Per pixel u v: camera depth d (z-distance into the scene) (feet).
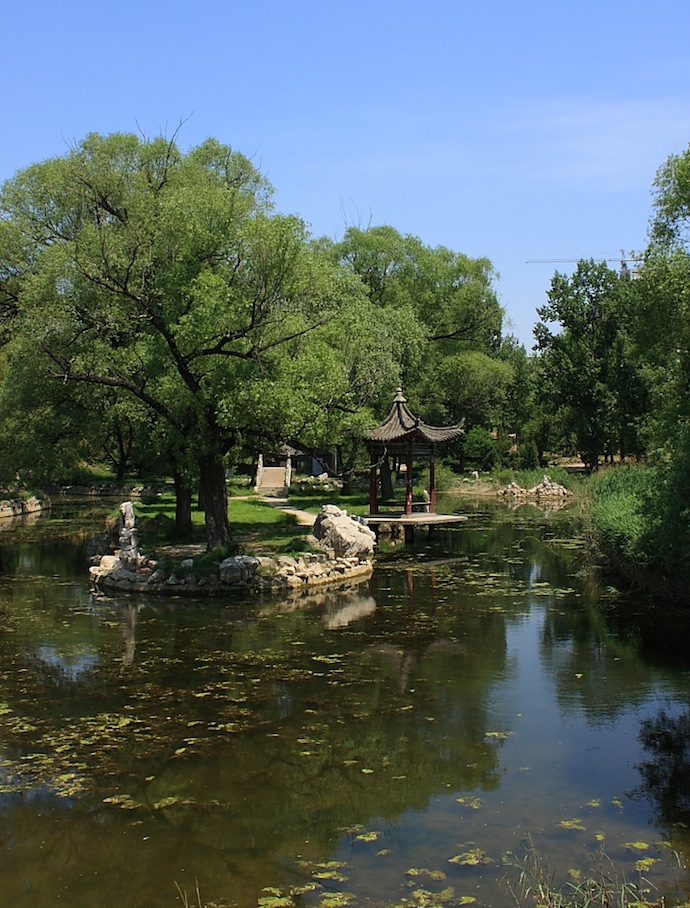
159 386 73.72
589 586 74.43
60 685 45.03
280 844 28.04
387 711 41.06
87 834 28.86
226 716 40.24
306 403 69.15
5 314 94.43
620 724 39.40
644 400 184.85
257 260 68.03
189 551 81.30
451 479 197.57
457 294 150.20
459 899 24.57
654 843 27.89
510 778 33.22
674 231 64.08
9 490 148.56
